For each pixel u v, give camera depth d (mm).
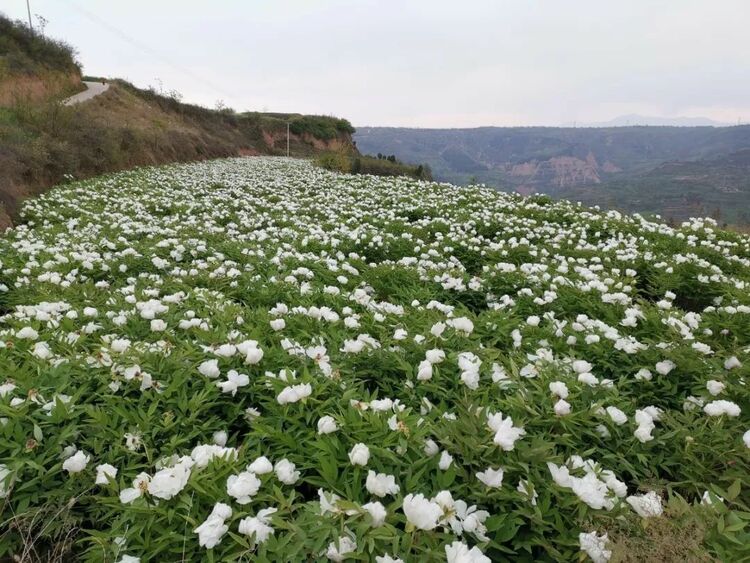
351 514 1809
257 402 3025
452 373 3256
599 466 2422
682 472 2656
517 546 2035
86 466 2525
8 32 29672
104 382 3051
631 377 3773
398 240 9039
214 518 1860
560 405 2686
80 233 9148
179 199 15078
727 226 14992
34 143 15250
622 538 1927
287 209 13938
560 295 5840
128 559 1900
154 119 33094
